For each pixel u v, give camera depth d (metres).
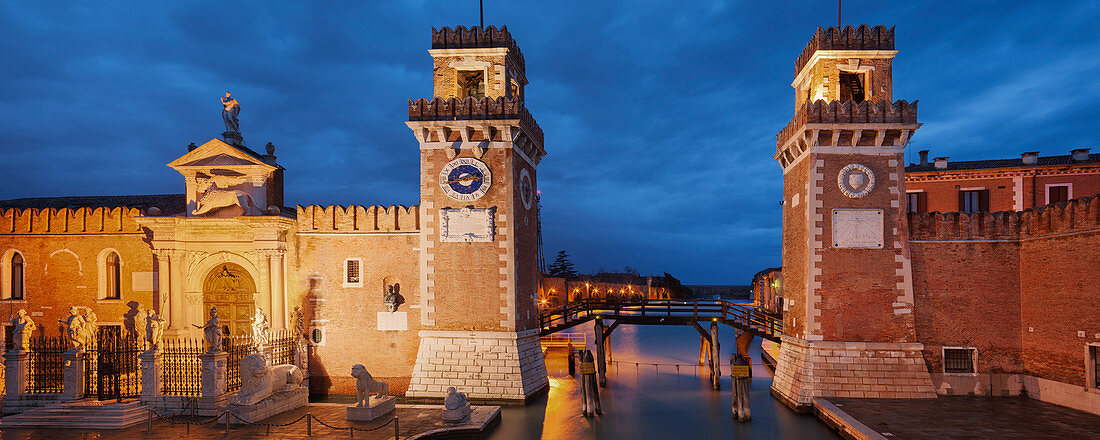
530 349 30.91
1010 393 27.38
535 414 27.42
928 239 28.17
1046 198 37.75
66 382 25.19
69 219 32.47
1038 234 26.62
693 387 34.62
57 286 32.38
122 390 27.62
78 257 32.34
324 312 31.33
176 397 25.16
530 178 33.03
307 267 31.52
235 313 31.52
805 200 28.06
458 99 29.66
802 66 30.94
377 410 24.89
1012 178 38.19
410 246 31.05
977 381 27.45
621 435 24.44
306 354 30.72
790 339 29.62
